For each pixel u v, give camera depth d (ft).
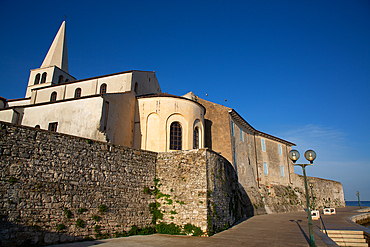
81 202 47.73
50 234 42.37
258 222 81.30
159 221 59.41
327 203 196.75
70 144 48.37
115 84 96.73
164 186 61.82
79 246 41.81
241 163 120.16
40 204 42.11
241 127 130.11
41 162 43.68
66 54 145.48
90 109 70.38
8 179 39.50
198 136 91.45
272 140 162.50
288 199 150.82
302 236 56.49
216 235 56.59
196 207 57.93
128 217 55.06
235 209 80.33
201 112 93.81
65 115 73.61
